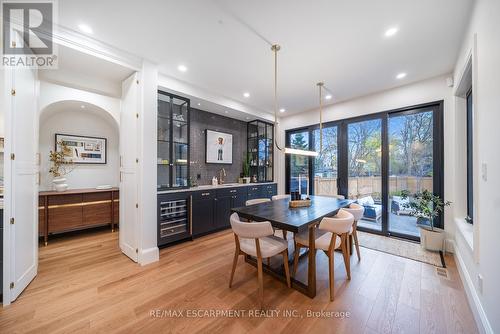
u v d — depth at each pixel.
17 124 1.87
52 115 3.58
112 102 3.61
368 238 3.49
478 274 1.61
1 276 1.77
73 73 2.60
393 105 3.47
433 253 2.88
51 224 3.24
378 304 1.83
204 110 4.37
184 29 2.07
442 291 2.01
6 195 1.78
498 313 1.25
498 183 1.27
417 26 1.99
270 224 1.81
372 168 3.81
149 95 2.65
